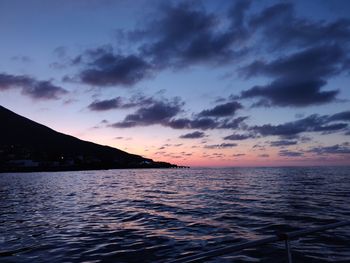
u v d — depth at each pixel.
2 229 17.39
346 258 10.55
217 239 14.05
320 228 4.72
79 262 10.91
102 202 31.84
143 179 94.94
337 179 71.50
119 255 11.74
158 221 19.42
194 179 87.00
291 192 38.22
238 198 32.53
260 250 11.53
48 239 14.69
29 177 130.12
